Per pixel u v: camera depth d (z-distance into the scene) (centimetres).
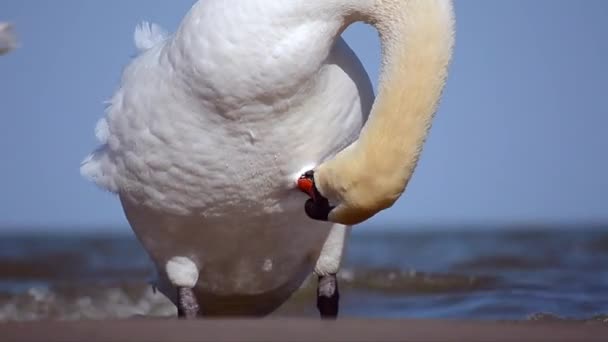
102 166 1148
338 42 1067
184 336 856
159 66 1059
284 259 1199
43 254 3766
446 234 7012
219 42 1009
